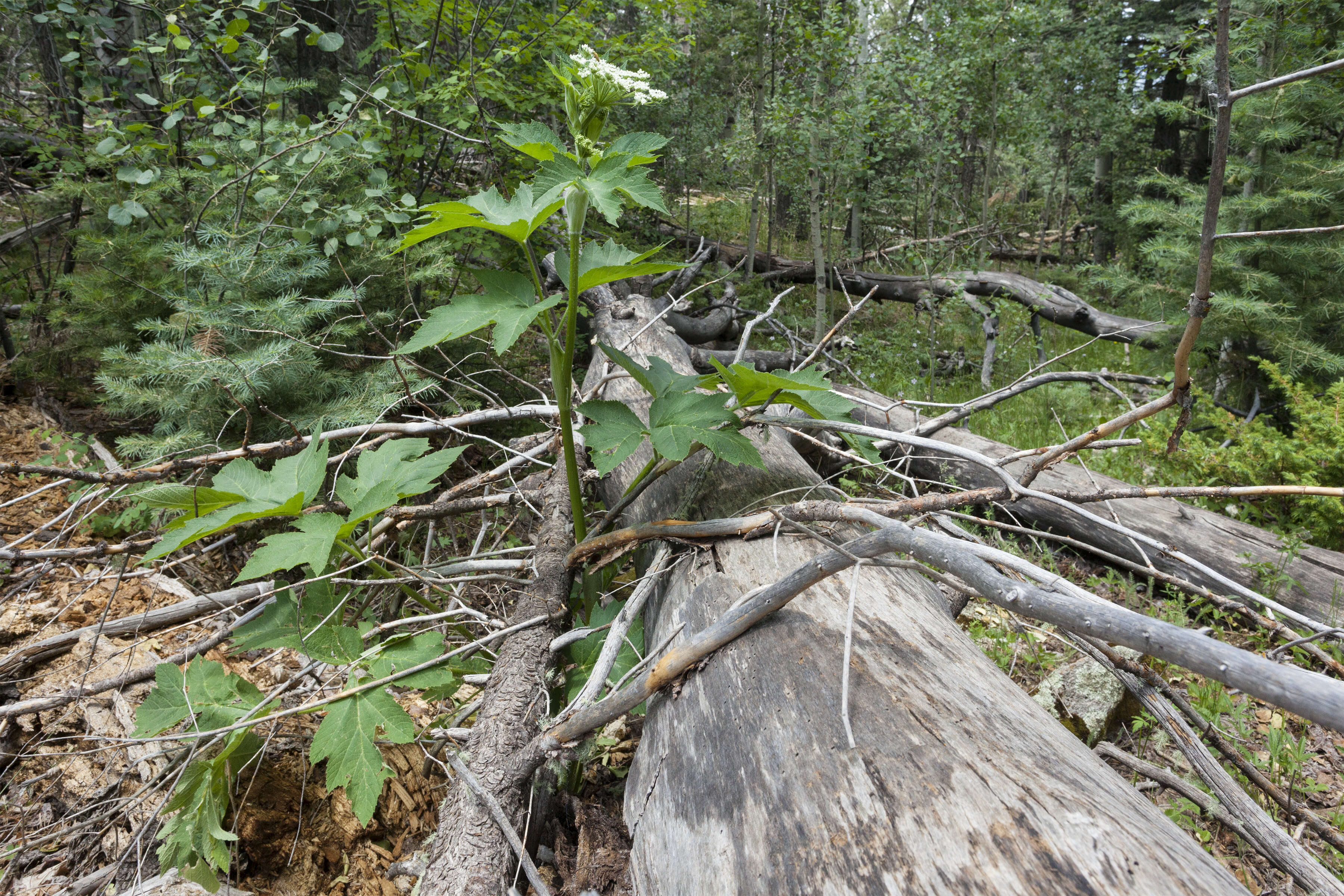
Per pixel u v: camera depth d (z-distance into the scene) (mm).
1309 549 3484
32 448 3816
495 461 4156
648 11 6445
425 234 1846
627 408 2049
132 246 3965
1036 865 1108
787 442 3029
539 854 1952
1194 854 1153
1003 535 4113
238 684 2023
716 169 10047
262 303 3490
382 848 2055
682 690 1748
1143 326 7469
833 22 6836
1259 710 2857
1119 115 11367
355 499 2059
